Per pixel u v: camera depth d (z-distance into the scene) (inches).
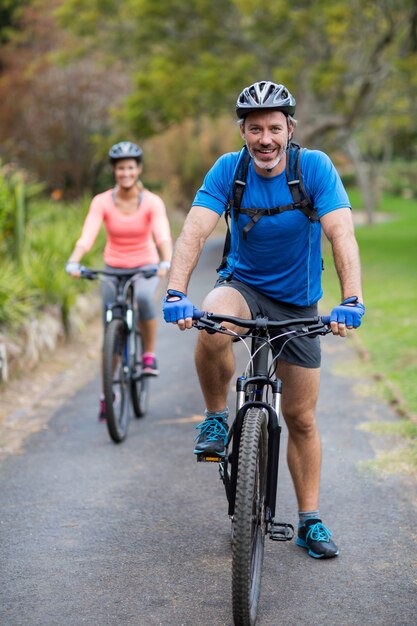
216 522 164.4
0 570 144.9
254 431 121.3
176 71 839.1
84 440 223.8
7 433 233.5
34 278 351.9
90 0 830.5
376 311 422.6
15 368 291.1
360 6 758.5
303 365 140.1
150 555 149.9
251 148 127.2
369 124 1227.9
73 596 134.4
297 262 136.9
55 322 350.6
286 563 144.4
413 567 141.0
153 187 1221.1
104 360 212.8
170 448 213.6
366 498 172.9
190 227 133.4
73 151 864.9
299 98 855.7
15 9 988.6
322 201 130.6
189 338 368.8
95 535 159.3
